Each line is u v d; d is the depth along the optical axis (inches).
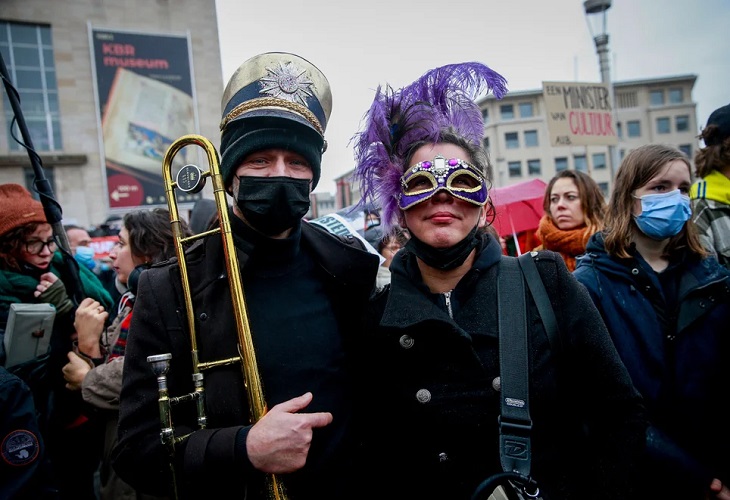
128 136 639.1
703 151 81.3
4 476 48.6
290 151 48.1
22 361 64.1
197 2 687.7
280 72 48.3
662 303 63.1
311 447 47.4
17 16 605.0
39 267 76.2
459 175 46.9
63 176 620.1
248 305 49.3
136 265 85.7
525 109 1608.0
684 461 56.6
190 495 41.9
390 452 50.3
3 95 604.1
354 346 53.6
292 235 52.2
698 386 59.5
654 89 1697.8
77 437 79.2
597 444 46.0
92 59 629.0
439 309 47.6
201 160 674.8
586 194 107.6
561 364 45.9
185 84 671.8
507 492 41.2
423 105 52.6
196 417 45.9
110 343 77.4
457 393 45.8
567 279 47.6
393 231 58.1
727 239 76.0
